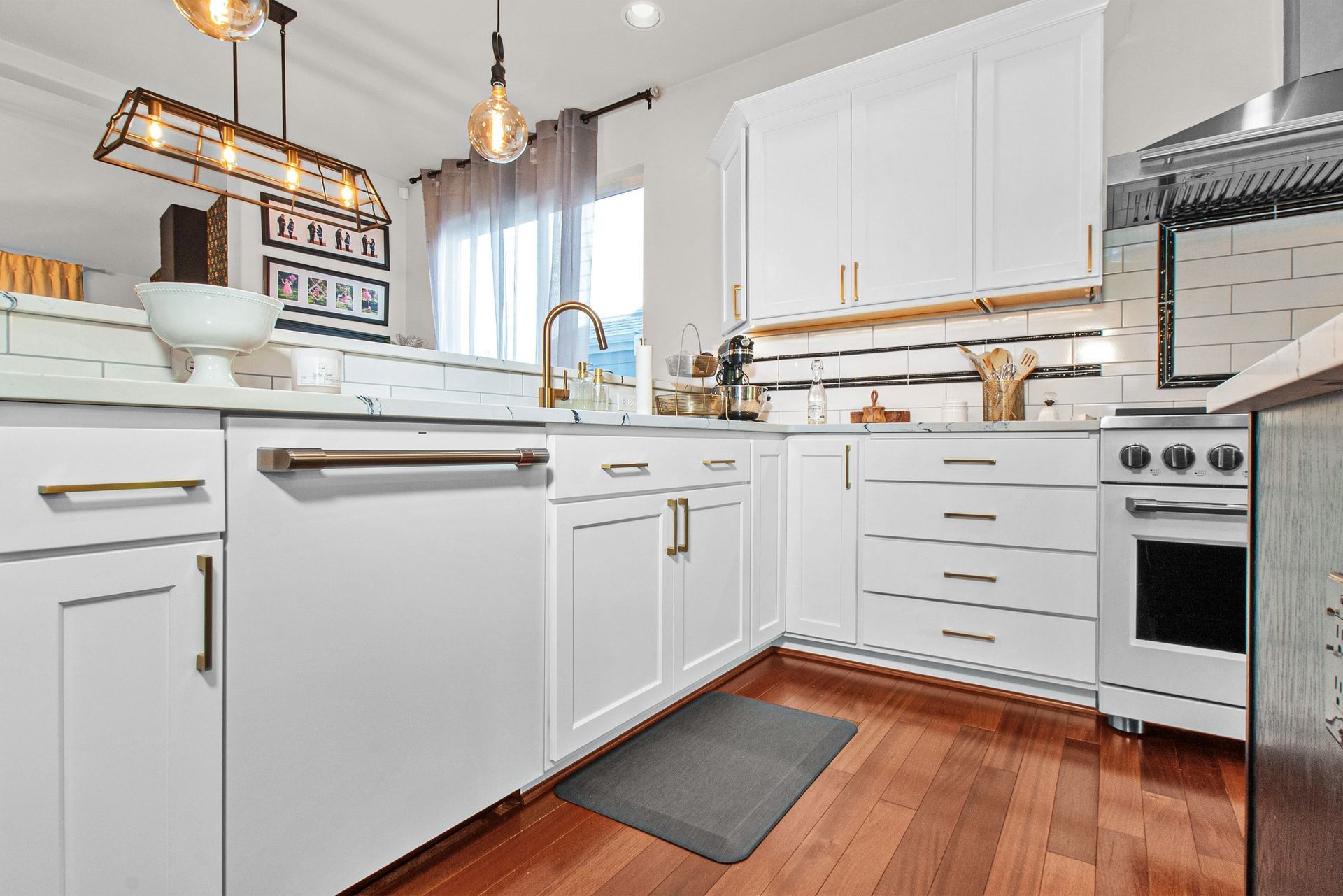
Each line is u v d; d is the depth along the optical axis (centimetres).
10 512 71
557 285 366
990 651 206
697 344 326
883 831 134
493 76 207
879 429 224
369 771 109
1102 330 233
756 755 166
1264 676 65
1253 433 71
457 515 123
